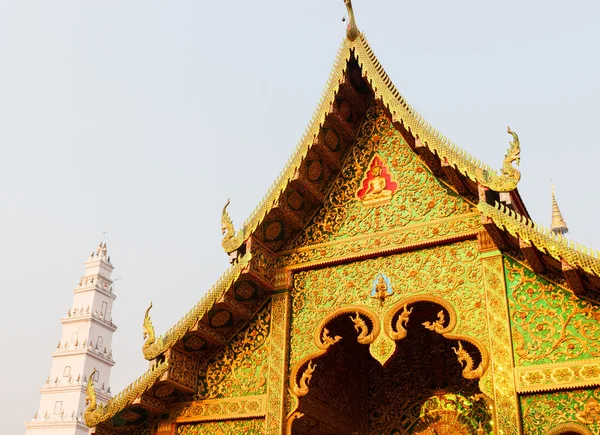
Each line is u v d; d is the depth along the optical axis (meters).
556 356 10.45
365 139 14.20
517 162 11.30
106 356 37.91
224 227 13.52
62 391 35.84
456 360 14.83
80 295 39.22
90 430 12.98
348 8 13.94
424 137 12.36
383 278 12.65
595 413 9.88
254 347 13.30
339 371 14.49
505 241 11.44
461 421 14.23
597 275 9.80
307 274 13.52
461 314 11.55
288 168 13.51
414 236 12.62
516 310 11.08
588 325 10.44
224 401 13.00
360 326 12.30
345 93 14.09
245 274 13.01
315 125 13.62
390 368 15.45
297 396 12.42
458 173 12.03
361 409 14.98
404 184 13.30
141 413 13.35
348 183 13.95
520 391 10.42
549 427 10.09
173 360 13.10
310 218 13.98
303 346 12.86
